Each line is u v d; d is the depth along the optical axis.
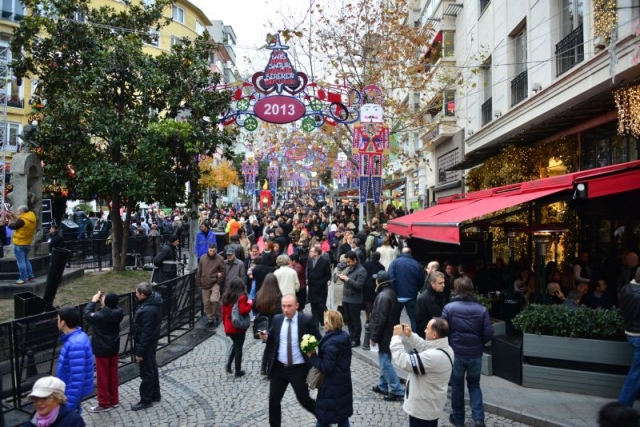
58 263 9.37
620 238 10.59
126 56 13.89
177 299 10.57
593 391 6.61
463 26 21.05
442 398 4.73
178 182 15.28
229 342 10.12
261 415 6.37
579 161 12.22
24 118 30.80
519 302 8.61
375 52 20.00
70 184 14.59
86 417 6.39
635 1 8.50
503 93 15.86
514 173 14.72
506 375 7.30
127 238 15.91
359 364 8.55
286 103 13.69
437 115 23.80
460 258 13.80
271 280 7.26
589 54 10.37
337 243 16.73
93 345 6.61
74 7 14.24
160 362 8.67
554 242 12.33
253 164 38.56
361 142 17.14
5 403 6.59
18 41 13.94
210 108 14.87
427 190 30.77
